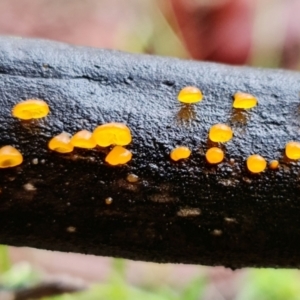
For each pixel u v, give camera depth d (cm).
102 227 10
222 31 26
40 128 9
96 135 9
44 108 9
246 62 26
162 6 26
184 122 10
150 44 26
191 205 10
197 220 10
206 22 26
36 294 15
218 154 10
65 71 10
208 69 10
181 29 26
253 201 10
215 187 10
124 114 10
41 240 10
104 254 10
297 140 10
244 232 10
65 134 9
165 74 10
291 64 26
